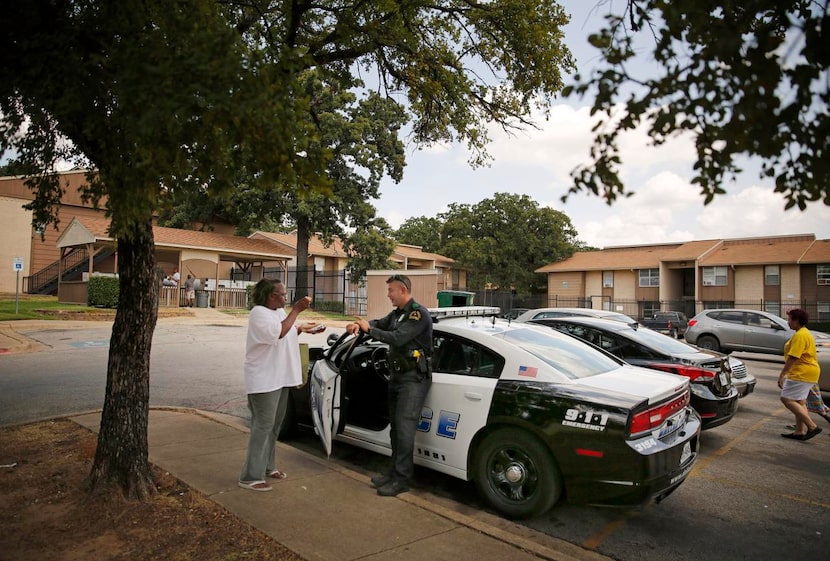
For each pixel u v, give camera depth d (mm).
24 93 3115
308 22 6344
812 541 4008
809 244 34219
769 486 5164
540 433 3988
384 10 5820
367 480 4613
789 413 8453
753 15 1976
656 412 3914
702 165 1971
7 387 8648
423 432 4668
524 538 3900
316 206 27188
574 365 4574
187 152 2875
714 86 1884
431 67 7109
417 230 53812
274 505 4008
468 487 5008
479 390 4363
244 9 5480
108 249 26375
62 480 4316
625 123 2047
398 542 3492
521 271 42875
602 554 3773
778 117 1759
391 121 28766
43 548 3281
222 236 28828
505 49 7109
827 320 32031
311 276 33500
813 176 1750
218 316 22594
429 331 4449
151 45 2674
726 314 16594
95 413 6617
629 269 39250
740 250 36500
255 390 4242
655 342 6996
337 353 5621
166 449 5297
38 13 2998
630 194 2076
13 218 27234
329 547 3389
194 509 3877
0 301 23031
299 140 2793
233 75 2479
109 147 2904
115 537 3439
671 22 2004
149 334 4160
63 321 17766
